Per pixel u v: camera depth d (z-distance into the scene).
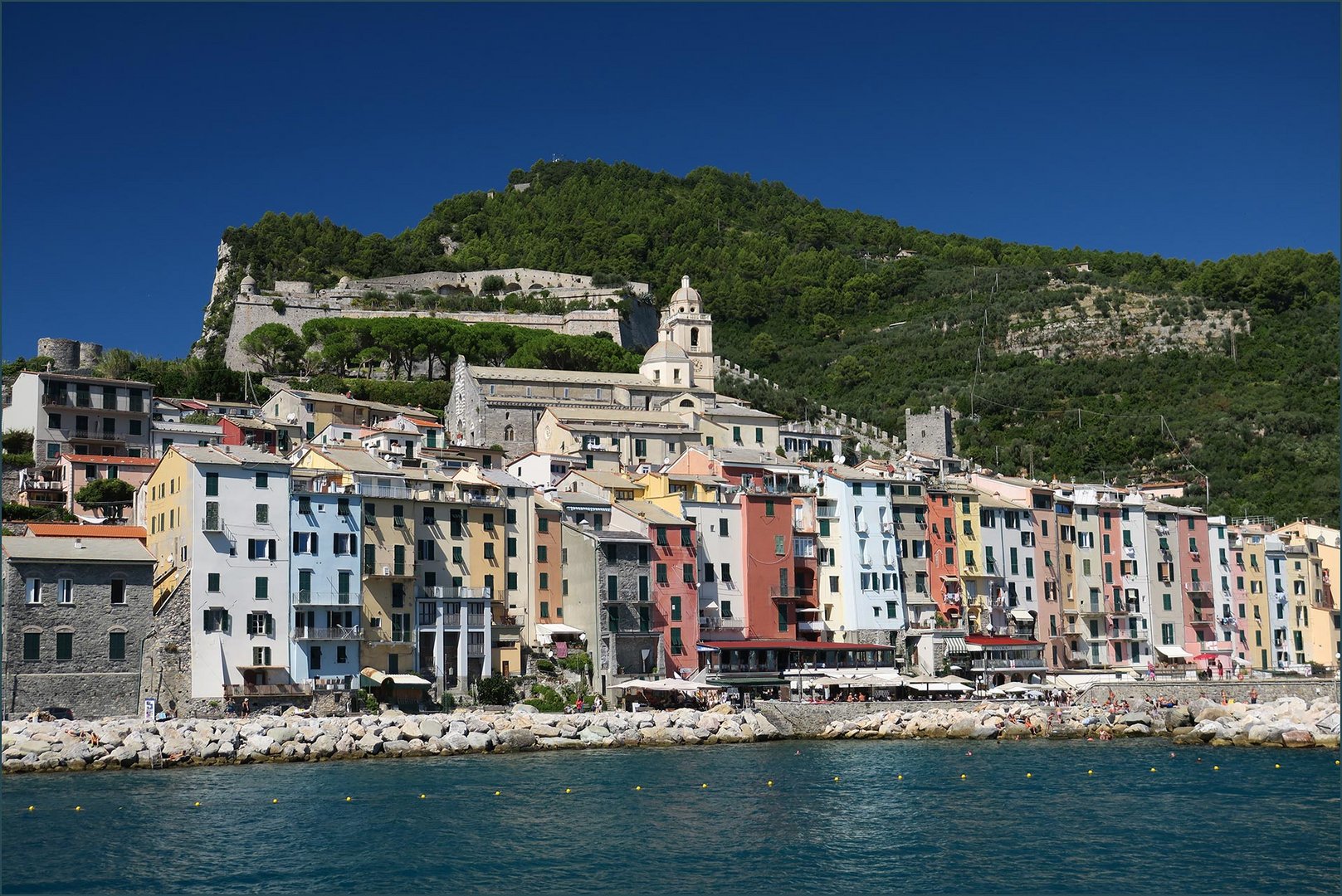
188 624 121.94
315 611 129.12
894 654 162.38
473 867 75.75
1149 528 187.25
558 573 147.88
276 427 181.75
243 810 89.69
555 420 194.62
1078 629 179.38
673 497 156.00
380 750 115.12
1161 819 89.19
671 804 93.31
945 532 171.88
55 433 164.00
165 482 130.50
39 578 115.81
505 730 121.19
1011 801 95.38
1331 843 81.88
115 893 70.31
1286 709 133.62
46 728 108.25
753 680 145.12
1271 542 198.50
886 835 84.50
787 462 178.75
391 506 136.38
